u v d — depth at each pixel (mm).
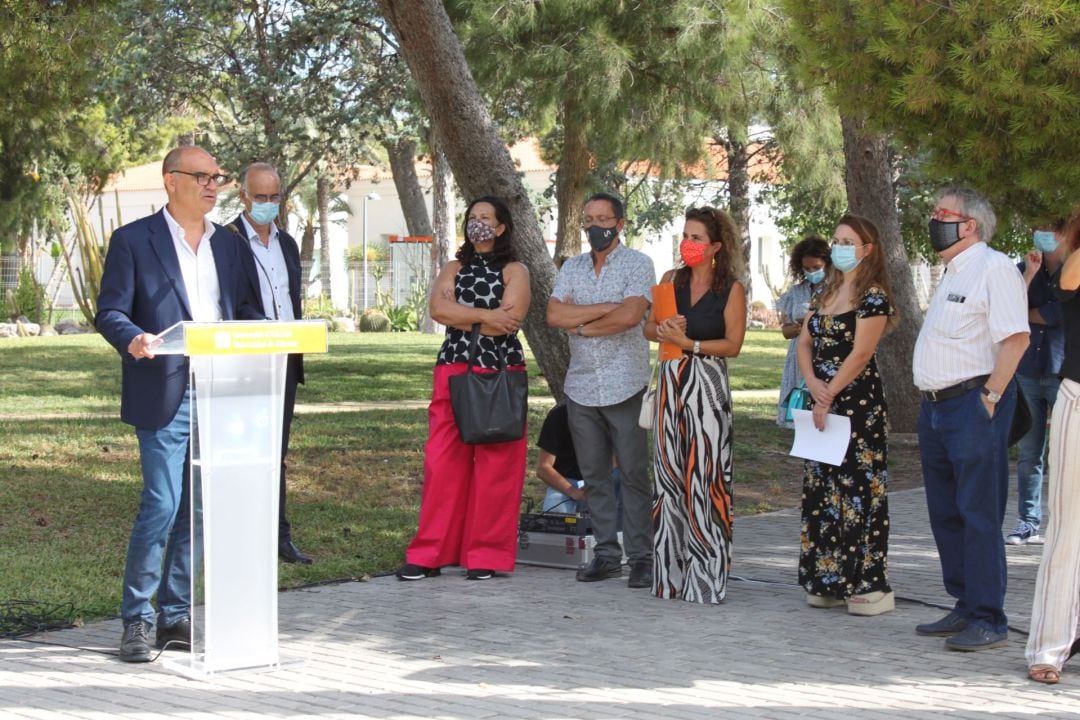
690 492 6895
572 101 16406
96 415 15484
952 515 6125
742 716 4820
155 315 5648
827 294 6641
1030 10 6832
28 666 5508
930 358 5957
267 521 5480
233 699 5031
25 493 9781
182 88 28031
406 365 22141
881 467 6594
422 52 9430
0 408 16141
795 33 8164
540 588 7285
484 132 9711
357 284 49781
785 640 6047
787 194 32031
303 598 6934
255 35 27547
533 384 19266
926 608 6766
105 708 4902
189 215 5793
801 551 6762
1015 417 6031
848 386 6551
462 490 7613
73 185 35875
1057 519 5367
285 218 30469
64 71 9750
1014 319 5719
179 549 5801
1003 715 4848
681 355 6965
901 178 24328
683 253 6934
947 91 7246
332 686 5227
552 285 9984
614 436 7426
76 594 6852
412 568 7504
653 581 7066
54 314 38562
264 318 6297
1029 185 7332
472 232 7527
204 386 5324
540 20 15422
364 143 30875
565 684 5258
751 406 17094
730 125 17281
